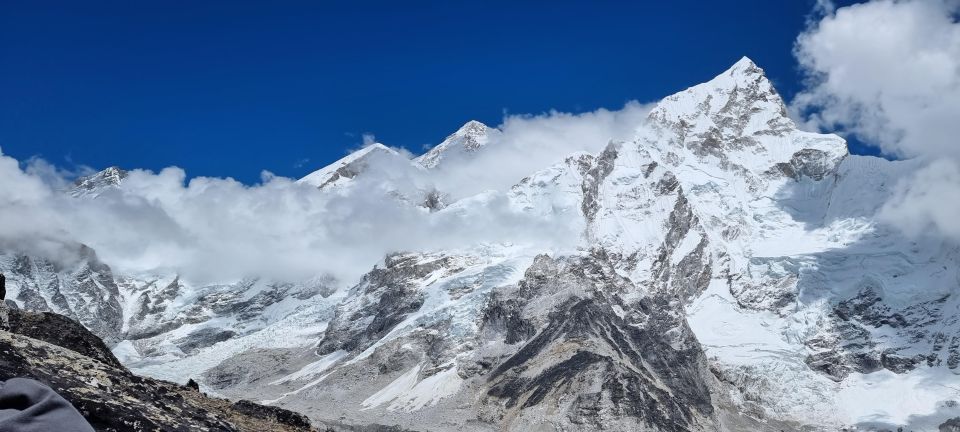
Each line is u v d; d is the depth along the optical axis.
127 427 35.72
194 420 41.12
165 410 40.66
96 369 41.28
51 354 41.41
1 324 51.81
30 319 53.38
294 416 59.56
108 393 37.91
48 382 36.28
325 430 60.16
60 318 54.88
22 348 40.81
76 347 53.44
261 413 58.50
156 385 46.38
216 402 57.69
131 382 42.53
